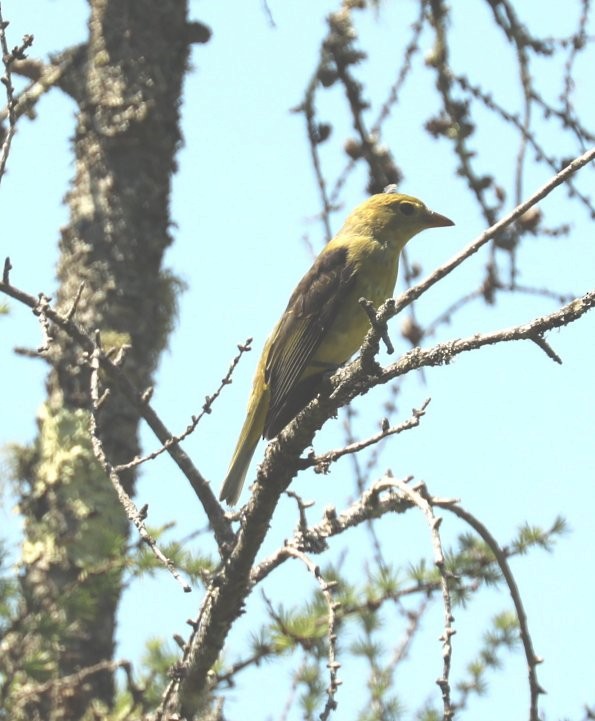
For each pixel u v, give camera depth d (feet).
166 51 45.50
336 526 33.53
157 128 44.60
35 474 40.37
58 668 36.60
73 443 40.24
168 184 44.78
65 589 33.17
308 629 35.04
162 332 43.37
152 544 27.22
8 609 31.60
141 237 43.57
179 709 32.32
